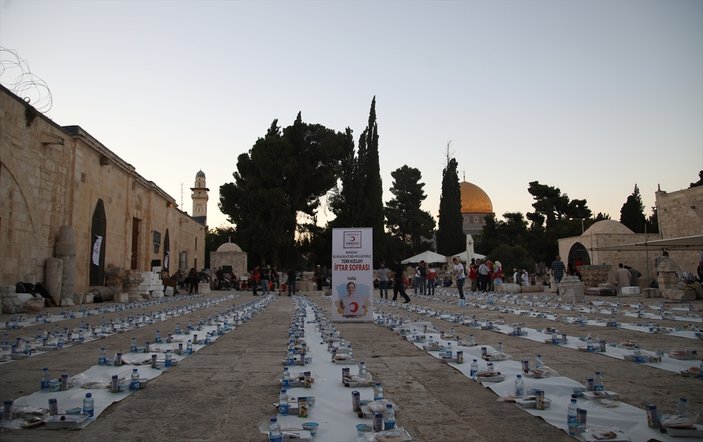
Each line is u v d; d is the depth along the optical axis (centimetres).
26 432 442
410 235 7731
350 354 798
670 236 3728
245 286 4431
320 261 6019
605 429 422
